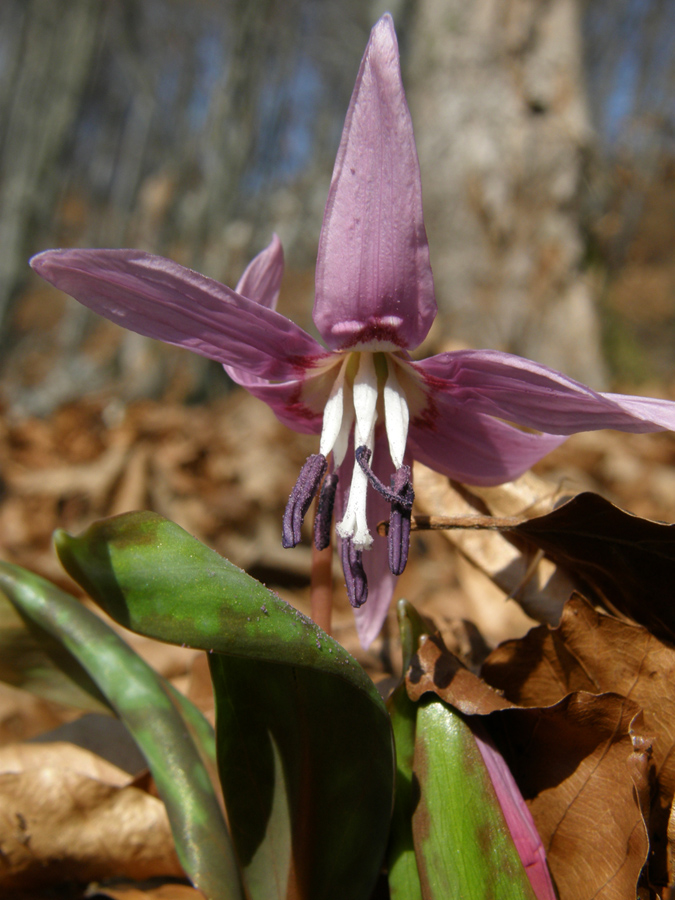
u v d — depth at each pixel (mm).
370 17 687
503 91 430
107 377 789
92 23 1038
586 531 64
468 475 74
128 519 50
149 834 75
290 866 58
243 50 810
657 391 535
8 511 248
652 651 62
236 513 260
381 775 55
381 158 55
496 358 58
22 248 971
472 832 53
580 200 423
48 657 76
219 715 57
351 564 64
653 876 57
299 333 64
